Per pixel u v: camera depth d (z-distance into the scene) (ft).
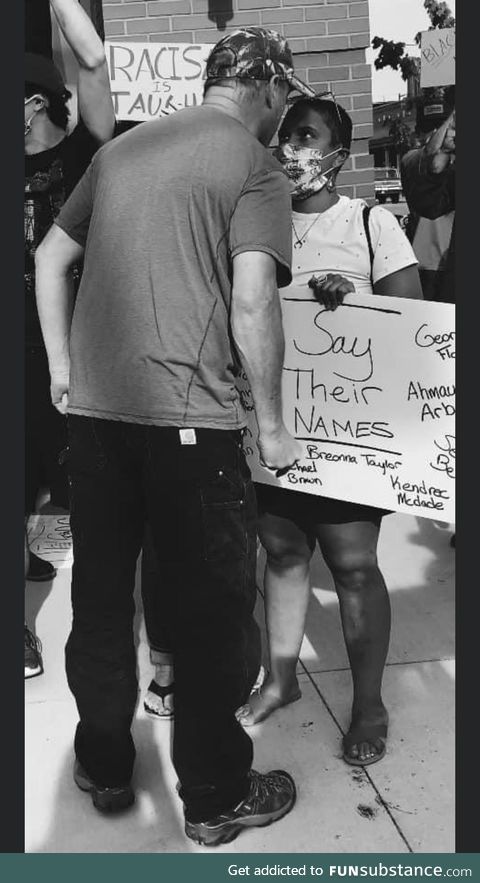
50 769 8.09
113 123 9.55
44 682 9.39
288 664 8.63
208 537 6.21
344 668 9.51
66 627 10.46
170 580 6.45
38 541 12.55
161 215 5.98
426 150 16.22
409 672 9.36
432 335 7.27
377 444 7.56
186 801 7.03
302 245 7.66
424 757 8.05
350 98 15.20
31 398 11.56
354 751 7.96
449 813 7.38
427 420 7.40
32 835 7.29
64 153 10.24
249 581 6.56
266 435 6.40
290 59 6.70
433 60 17.02
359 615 7.95
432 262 16.48
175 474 6.14
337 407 7.63
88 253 6.42
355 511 7.80
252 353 6.02
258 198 5.96
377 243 7.50
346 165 15.52
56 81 9.80
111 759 7.27
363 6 14.83
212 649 6.51
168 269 5.98
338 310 7.43
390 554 12.17
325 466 7.73
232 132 6.07
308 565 8.41
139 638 10.34
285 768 7.97
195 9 14.58
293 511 8.01
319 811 7.44
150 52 13.14
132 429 6.28
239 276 5.91
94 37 8.81
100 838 7.25
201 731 6.72
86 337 6.46
